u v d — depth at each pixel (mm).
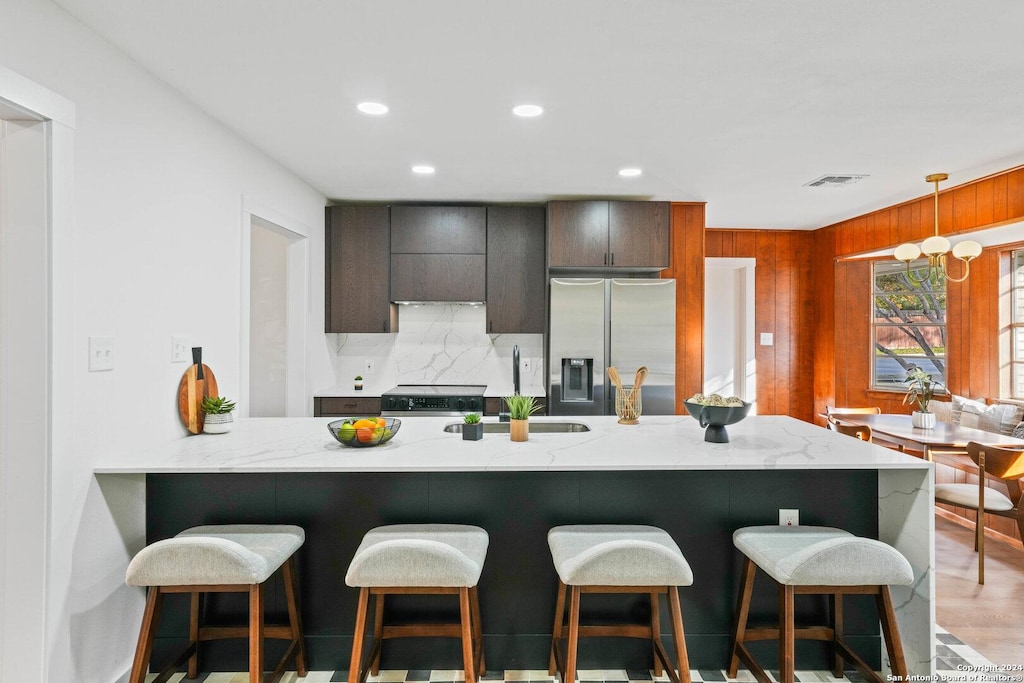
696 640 2285
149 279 2285
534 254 4547
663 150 3223
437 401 4258
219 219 2834
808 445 2365
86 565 1940
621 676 2248
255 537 2039
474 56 2150
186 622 2270
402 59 2178
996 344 4508
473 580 1782
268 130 2934
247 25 1936
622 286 4301
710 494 2289
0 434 1778
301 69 2260
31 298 1781
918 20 1880
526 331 4535
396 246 4508
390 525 2178
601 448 2307
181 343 2512
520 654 2270
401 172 3715
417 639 2281
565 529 2117
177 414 2494
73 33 1884
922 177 3732
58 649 1820
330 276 4488
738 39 2014
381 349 4855
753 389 5758
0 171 1782
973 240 4172
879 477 2318
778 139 3039
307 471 2000
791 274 5797
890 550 1816
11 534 1777
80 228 1916
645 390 4285
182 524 2266
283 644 2295
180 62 2199
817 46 2057
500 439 2514
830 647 2299
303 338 4047
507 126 2873
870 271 5336
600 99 2541
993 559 3461
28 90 1692
